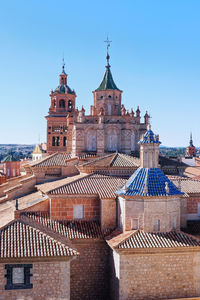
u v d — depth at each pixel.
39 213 39.00
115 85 57.34
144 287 32.88
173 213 35.81
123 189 35.72
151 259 33.09
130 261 32.81
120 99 57.69
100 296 36.88
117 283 33.22
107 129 51.66
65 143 90.44
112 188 40.06
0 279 30.08
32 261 30.66
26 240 31.81
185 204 40.00
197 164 73.81
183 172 55.66
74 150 52.59
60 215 38.62
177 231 35.53
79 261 36.72
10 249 30.50
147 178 36.41
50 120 90.38
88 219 39.19
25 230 33.09
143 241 33.34
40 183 50.69
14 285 30.33
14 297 30.27
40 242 31.81
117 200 38.31
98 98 56.59
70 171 50.84
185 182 43.66
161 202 35.12
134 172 41.06
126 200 35.56
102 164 45.00
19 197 48.94
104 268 37.03
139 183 36.28
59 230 36.94
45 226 37.06
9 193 49.16
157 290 33.03
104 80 57.06
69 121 59.66
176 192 36.00
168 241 33.62
